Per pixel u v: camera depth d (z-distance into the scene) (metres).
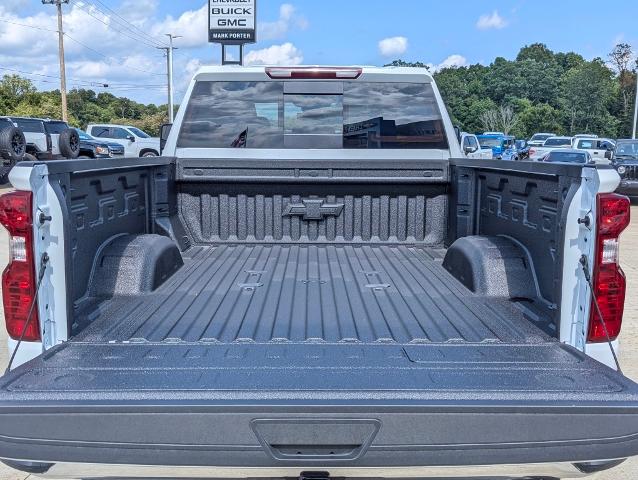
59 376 2.18
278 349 2.49
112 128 30.22
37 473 2.09
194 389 2.06
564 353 2.45
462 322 2.84
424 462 2.01
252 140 4.54
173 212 4.39
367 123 4.55
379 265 3.97
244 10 16.56
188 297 3.22
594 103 99.19
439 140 4.57
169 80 46.16
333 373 2.22
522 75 115.75
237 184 4.48
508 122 92.69
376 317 2.91
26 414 1.98
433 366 2.30
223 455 2.00
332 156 4.54
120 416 1.98
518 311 3.00
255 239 4.55
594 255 2.44
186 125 4.51
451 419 2.00
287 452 2.01
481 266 3.29
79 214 2.90
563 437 2.02
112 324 2.78
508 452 2.01
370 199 4.53
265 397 2.02
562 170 2.64
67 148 21.81
